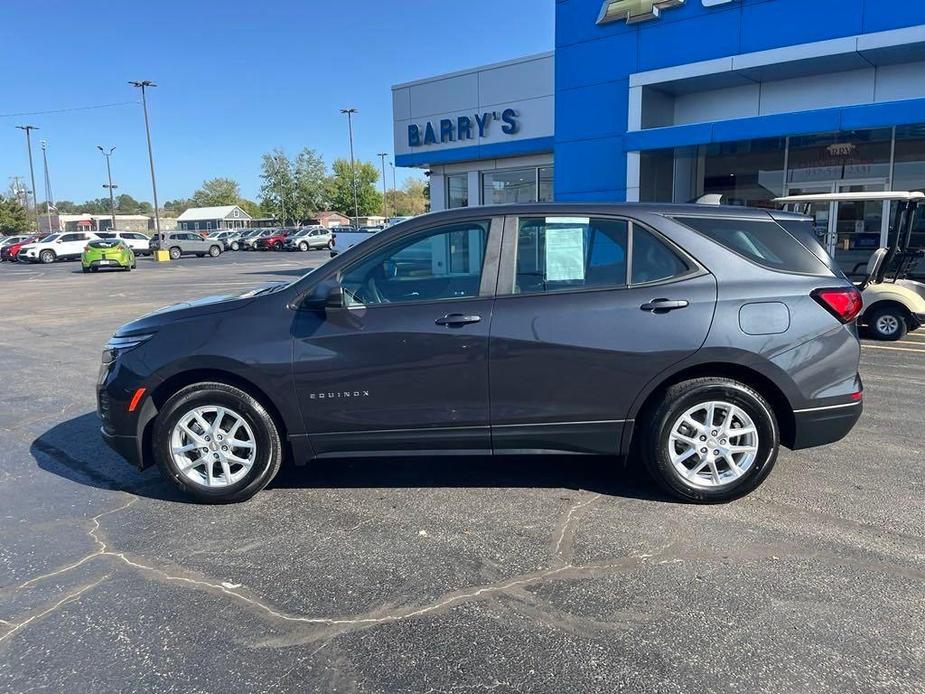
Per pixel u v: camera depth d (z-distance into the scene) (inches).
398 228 164.6
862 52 452.8
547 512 160.6
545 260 159.9
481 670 105.1
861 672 102.4
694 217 161.5
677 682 101.3
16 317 563.2
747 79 530.9
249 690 101.7
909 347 356.8
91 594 128.6
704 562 135.7
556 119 609.9
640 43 550.6
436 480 182.1
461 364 157.2
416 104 743.1
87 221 2893.7
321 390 160.2
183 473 166.4
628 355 154.7
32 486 183.0
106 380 166.7
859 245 538.0
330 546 146.2
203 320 164.2
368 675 104.5
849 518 154.2
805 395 156.9
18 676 105.2
